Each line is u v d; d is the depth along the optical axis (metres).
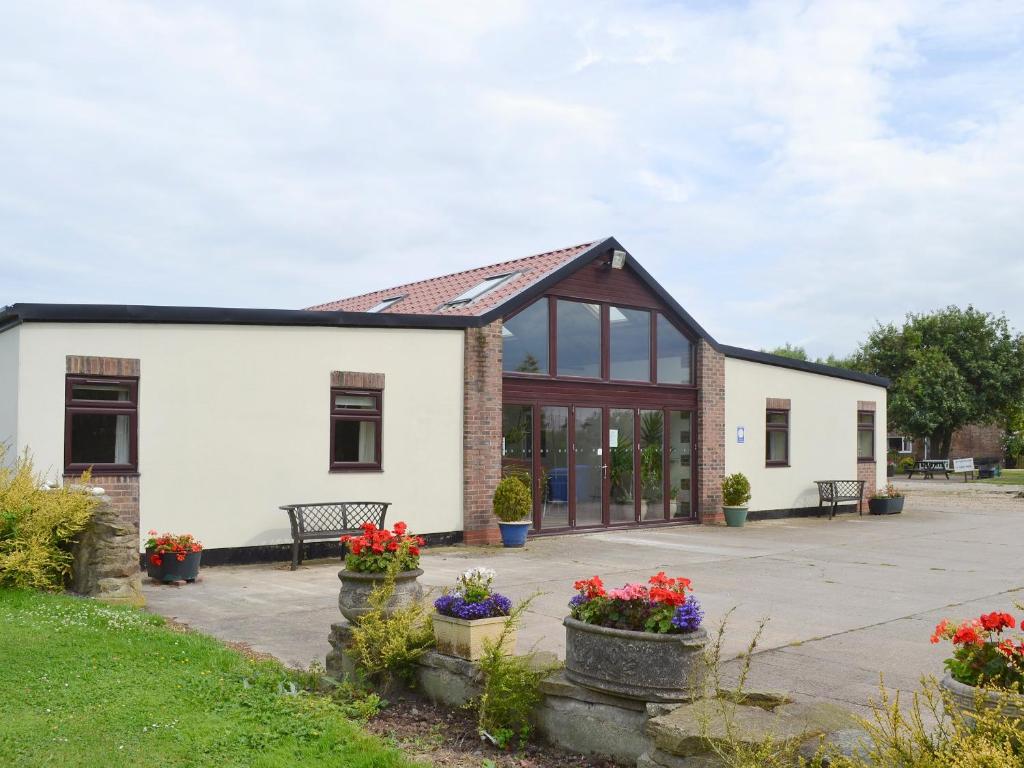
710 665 5.22
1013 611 9.94
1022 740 3.59
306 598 10.46
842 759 3.96
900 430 50.47
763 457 21.61
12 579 9.49
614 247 18.06
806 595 10.94
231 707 5.98
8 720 5.47
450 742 5.68
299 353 13.95
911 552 15.34
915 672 7.35
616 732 5.23
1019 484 40.06
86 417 12.18
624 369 18.66
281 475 13.70
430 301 19.00
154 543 11.45
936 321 51.06
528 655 6.01
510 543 15.52
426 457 15.31
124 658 7.00
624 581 11.72
